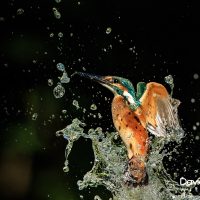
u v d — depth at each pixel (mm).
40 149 10461
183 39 11047
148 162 5473
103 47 10773
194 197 6348
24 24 10680
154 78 10773
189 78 10867
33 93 10648
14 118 10648
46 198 10227
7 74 10656
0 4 10664
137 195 5512
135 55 10836
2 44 10633
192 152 9414
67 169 6586
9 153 10547
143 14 11055
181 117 10539
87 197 9438
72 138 6438
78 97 10266
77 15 10828
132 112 5160
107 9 10961
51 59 10656
